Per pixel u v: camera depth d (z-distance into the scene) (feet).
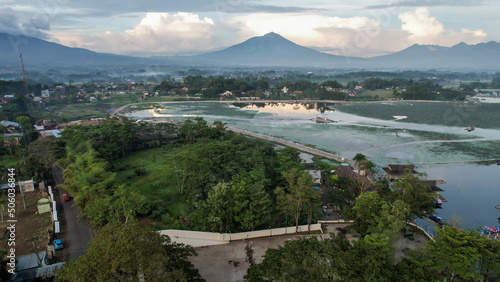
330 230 165.68
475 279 103.40
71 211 192.24
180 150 349.20
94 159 234.58
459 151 368.27
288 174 173.06
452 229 114.21
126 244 80.94
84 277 77.87
